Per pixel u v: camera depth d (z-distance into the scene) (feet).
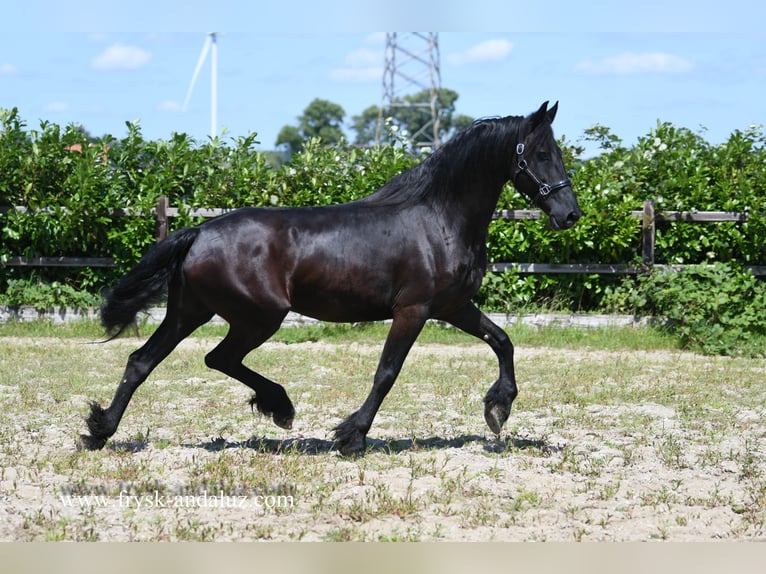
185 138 62.75
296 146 469.98
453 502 24.67
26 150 61.82
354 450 28.84
